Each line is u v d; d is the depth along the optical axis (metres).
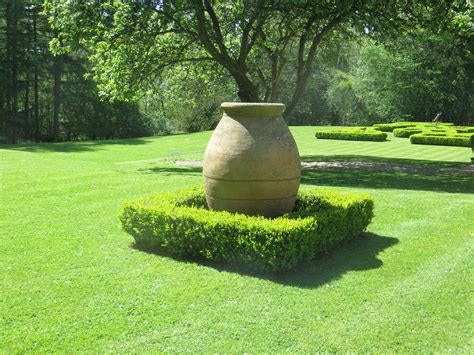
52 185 10.95
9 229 7.46
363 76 45.09
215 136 6.65
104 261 6.18
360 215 7.11
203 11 15.55
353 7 14.91
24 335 4.32
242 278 5.61
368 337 4.32
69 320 4.60
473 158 18.42
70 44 15.66
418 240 7.11
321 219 6.17
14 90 36.38
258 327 4.48
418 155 22.05
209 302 4.99
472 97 41.88
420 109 42.66
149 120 42.75
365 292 5.24
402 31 16.70
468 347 4.17
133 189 10.79
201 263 6.10
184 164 17.92
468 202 9.48
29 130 39.47
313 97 50.75
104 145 29.52
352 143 27.86
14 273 5.71
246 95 16.91
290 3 14.62
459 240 7.09
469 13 13.27
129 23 15.30
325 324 4.55
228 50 18.50
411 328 4.49
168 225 6.28
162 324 4.54
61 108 40.62
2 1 33.69
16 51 35.12
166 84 23.30
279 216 6.52
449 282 5.50
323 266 6.02
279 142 6.43
